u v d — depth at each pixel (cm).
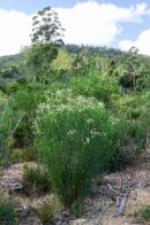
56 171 752
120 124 1089
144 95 1836
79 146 747
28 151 1059
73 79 1502
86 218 718
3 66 8706
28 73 4944
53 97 1186
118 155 1023
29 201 780
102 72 1822
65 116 765
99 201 796
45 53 5228
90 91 1463
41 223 692
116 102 1645
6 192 795
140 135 1155
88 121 757
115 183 914
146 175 988
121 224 695
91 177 761
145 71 3975
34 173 846
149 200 819
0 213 649
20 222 688
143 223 703
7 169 879
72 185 749
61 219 705
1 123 966
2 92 2319
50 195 802
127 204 787
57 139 754
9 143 961
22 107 1168
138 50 6738
